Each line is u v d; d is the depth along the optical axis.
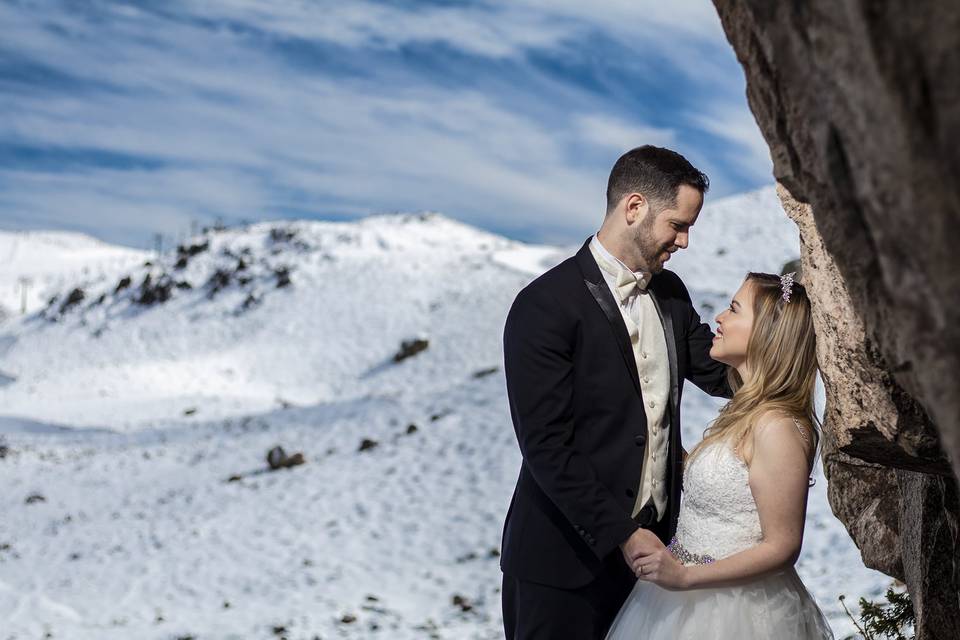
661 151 2.94
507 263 59.12
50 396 42.50
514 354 2.92
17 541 14.61
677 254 47.97
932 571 2.40
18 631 9.54
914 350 0.97
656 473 2.97
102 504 17.27
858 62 0.89
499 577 10.85
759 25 1.15
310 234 65.44
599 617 2.96
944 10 0.78
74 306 63.94
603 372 2.89
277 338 51.12
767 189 55.44
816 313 2.15
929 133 0.83
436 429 18.38
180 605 10.50
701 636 2.53
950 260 0.85
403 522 13.31
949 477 2.25
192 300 59.06
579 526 2.74
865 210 0.97
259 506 14.99
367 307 53.28
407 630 9.03
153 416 35.81
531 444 2.84
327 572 11.44
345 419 22.08
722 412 2.67
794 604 2.58
